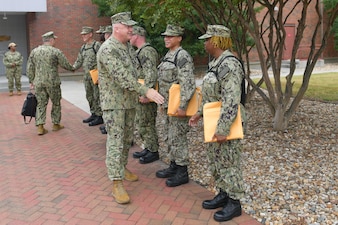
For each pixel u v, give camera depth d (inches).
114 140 147.8
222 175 130.4
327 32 243.0
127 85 138.0
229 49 128.4
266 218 132.7
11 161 205.2
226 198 140.7
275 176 171.3
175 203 147.2
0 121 316.5
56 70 263.1
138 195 155.5
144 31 178.2
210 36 123.7
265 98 255.9
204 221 132.1
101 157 209.8
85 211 142.0
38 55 254.1
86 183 170.4
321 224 127.4
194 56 661.9
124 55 142.3
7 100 446.6
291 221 130.0
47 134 267.3
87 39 283.6
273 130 245.8
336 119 276.5
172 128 162.6
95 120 295.0
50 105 392.2
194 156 204.7
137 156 206.7
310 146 212.5
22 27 650.2
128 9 226.5
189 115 156.1
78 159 206.5
